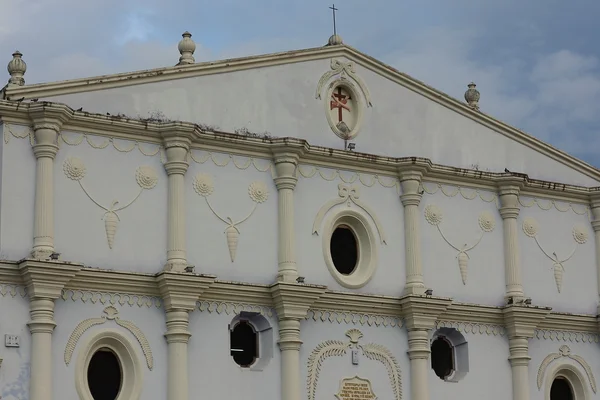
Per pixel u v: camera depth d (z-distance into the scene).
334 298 42.94
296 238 43.00
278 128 43.66
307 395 42.09
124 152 40.66
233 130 42.75
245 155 42.75
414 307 43.88
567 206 49.19
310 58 44.78
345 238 44.66
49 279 37.97
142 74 41.28
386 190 45.25
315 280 43.09
